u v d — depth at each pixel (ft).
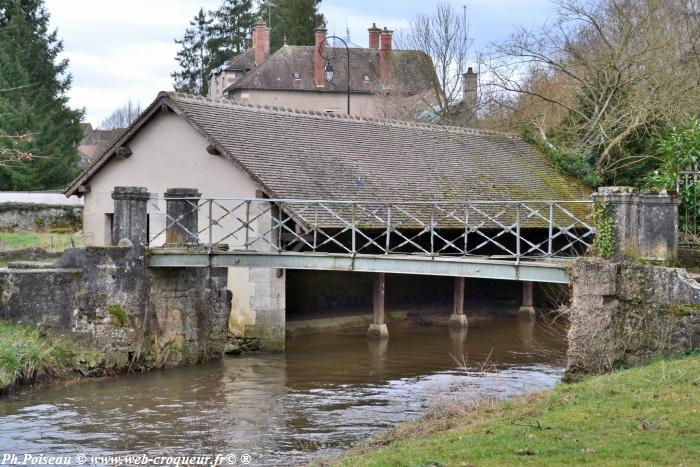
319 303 83.56
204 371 63.05
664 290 44.60
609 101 109.60
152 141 78.64
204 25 206.28
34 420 48.29
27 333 59.31
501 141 104.68
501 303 100.12
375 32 172.86
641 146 106.52
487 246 88.94
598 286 45.78
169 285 63.98
